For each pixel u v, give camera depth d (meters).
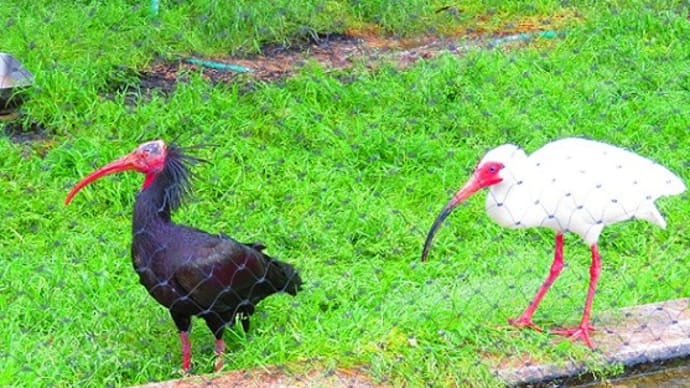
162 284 8.27
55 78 12.78
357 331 8.58
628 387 8.46
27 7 14.57
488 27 15.94
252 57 14.78
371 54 14.80
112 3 14.88
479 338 8.50
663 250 10.27
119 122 12.28
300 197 10.99
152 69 14.10
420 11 15.96
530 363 8.36
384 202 11.00
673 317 8.90
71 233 10.31
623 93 13.23
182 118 12.29
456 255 10.11
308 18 15.52
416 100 12.90
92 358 8.41
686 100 13.12
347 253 10.16
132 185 11.09
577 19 15.69
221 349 8.55
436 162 11.84
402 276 9.72
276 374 8.18
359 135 12.01
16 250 10.01
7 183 11.02
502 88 13.23
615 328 8.77
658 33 14.96
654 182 8.63
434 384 8.16
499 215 8.70
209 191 11.17
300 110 12.52
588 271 9.84
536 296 8.77
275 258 9.19
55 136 12.29
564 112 12.65
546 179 8.56
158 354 8.67
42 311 9.02
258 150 11.77
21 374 8.17
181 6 15.40
